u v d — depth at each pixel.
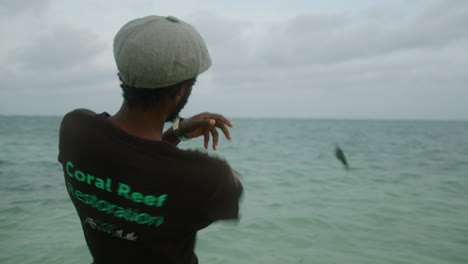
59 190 6.22
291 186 7.39
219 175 1.03
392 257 3.72
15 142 16.84
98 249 1.12
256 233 4.34
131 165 0.98
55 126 44.81
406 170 9.98
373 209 5.55
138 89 1.00
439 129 61.19
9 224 4.37
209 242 4.02
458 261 3.65
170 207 1.01
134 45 0.95
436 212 5.45
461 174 9.29
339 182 7.93
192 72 1.00
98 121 1.04
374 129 58.00
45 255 3.48
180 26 1.00
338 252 3.82
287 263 3.52
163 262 1.10
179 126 1.37
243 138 27.34
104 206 1.03
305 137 30.05
